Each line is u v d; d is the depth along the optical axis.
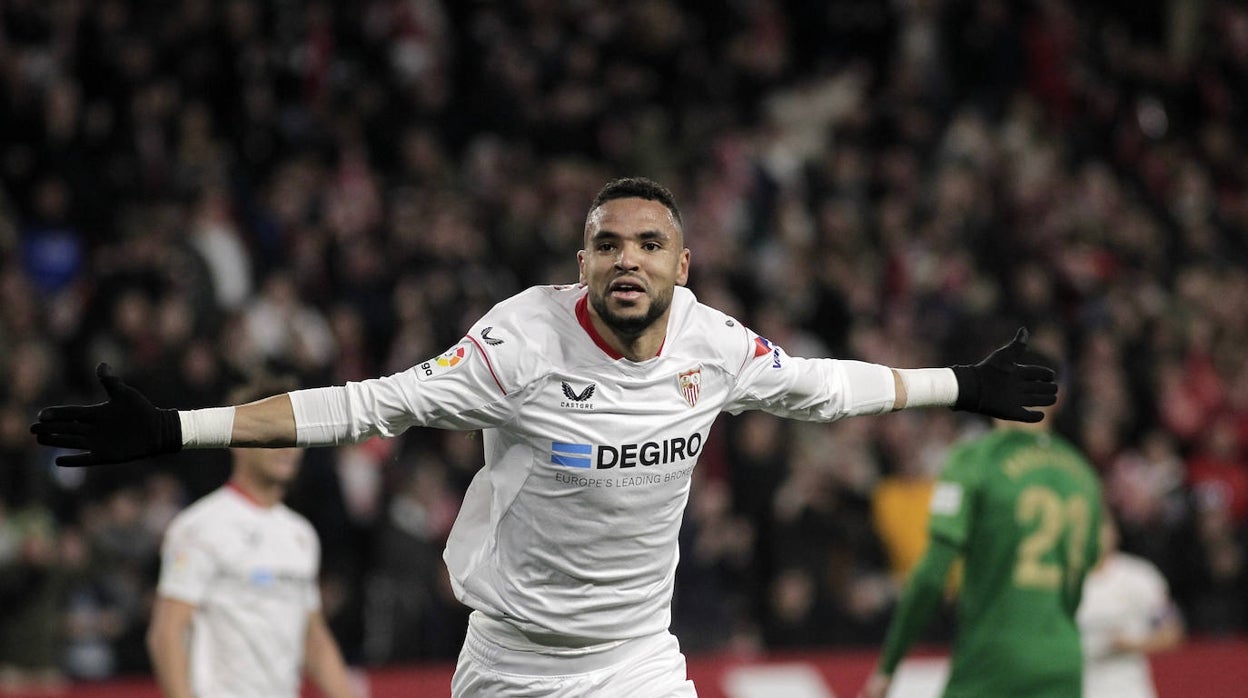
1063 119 63.28
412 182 49.66
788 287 49.31
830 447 42.22
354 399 15.52
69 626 34.00
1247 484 47.16
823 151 60.12
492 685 17.55
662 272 16.06
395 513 36.97
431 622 36.62
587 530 16.64
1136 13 69.38
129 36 48.31
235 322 39.34
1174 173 62.44
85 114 46.50
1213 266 58.16
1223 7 68.81
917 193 57.31
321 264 44.59
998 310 51.69
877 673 23.19
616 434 16.34
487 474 17.19
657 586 17.45
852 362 17.53
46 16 47.72
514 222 48.03
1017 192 57.41
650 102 57.22
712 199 52.78
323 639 23.45
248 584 22.17
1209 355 53.16
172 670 21.45
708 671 32.31
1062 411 45.34
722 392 16.91
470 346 15.98
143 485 35.97
